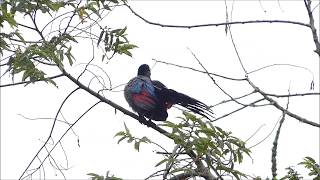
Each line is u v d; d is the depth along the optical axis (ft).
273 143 31.40
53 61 36.58
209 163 31.19
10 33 35.47
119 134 32.89
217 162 31.19
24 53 35.35
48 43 36.50
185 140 31.01
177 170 30.68
